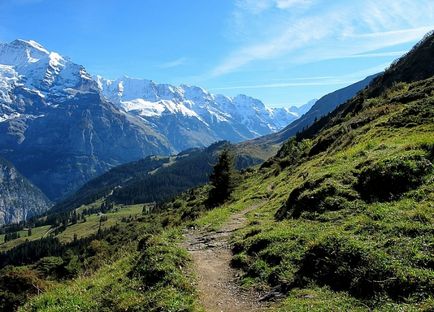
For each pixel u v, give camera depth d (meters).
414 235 15.02
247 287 16.86
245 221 31.05
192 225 33.25
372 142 33.25
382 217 17.73
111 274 21.56
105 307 16.97
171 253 20.78
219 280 18.56
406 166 21.11
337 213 20.89
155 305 15.70
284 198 34.72
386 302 12.06
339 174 25.45
